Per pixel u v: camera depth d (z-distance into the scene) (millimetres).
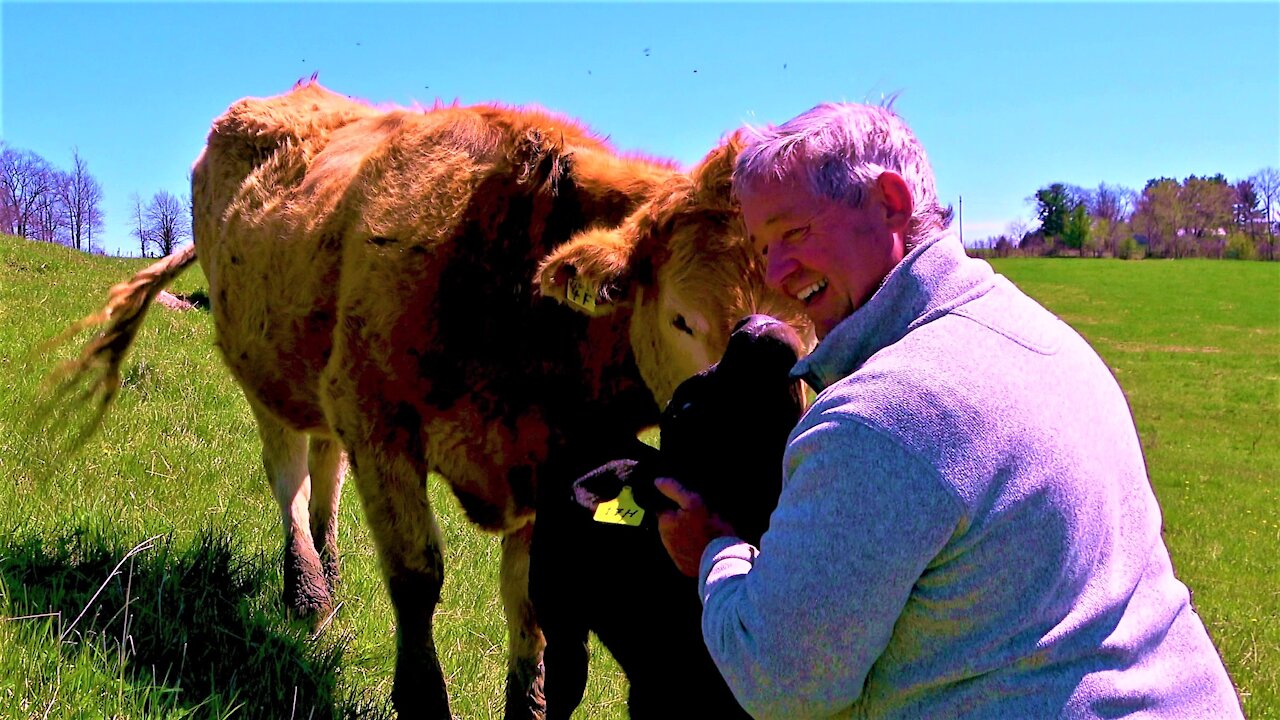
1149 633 1815
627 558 2605
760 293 3023
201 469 6160
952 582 1700
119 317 5535
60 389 5523
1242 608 9117
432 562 3945
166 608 4094
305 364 4523
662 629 2535
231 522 5477
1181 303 55781
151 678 3473
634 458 3062
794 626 1695
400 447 3922
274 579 5031
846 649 1691
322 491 5230
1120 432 1896
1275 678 6582
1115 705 1731
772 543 1764
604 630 2705
